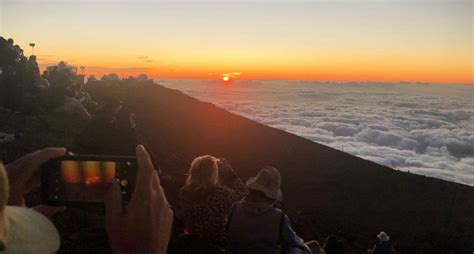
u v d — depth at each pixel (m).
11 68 16.45
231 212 3.18
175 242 2.79
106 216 0.90
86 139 5.21
